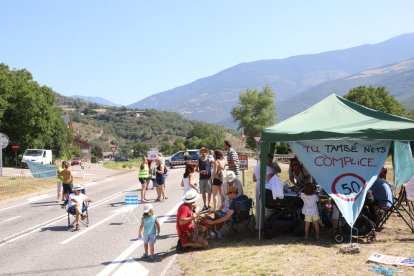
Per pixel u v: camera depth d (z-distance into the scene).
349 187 9.61
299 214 10.34
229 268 7.74
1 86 54.34
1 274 8.48
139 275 8.14
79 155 96.12
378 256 7.79
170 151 126.50
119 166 55.81
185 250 9.58
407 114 91.62
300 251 8.53
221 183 13.34
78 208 12.60
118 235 11.63
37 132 59.66
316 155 10.10
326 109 11.32
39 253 10.02
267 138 10.27
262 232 10.41
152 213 9.29
